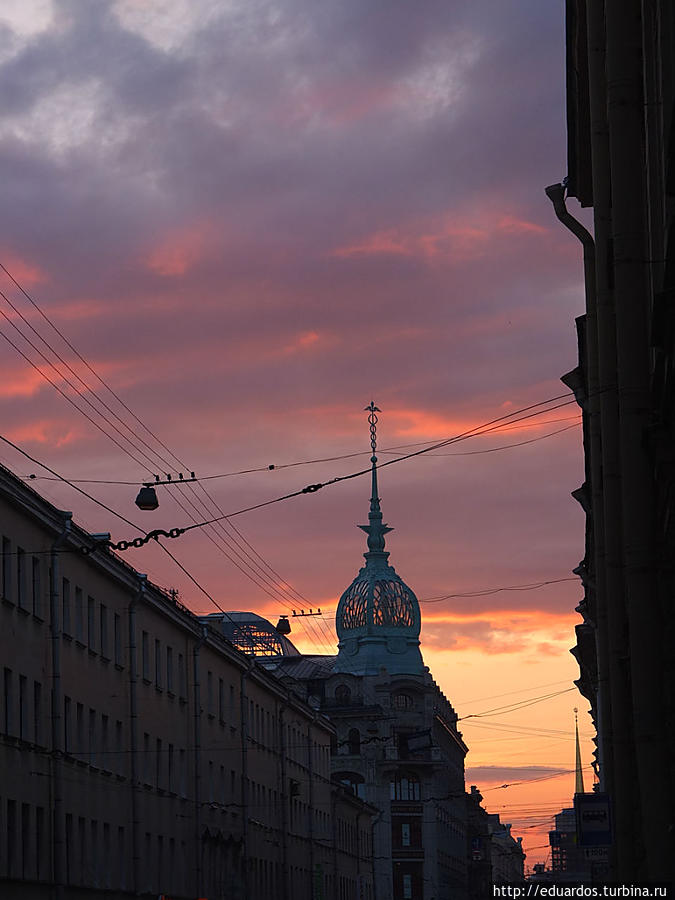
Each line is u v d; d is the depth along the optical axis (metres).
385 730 129.12
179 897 55.31
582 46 27.08
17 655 40.19
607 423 23.94
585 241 29.95
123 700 50.50
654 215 18.25
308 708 86.31
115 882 48.09
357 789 127.62
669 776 18.47
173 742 56.34
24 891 39.41
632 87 19.50
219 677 65.00
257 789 71.25
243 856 66.00
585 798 29.03
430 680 135.00
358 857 105.38
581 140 28.80
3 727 38.88
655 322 15.05
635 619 18.61
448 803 141.25
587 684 63.62
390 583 138.50
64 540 44.31
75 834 44.16
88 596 47.38
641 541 18.64
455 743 153.88
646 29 18.06
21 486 40.22
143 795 51.47
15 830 39.22
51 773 42.38
